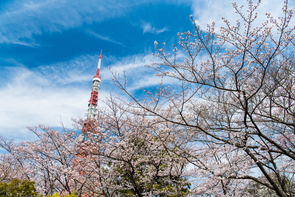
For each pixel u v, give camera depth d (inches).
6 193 257.3
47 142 396.8
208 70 234.4
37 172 393.1
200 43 205.9
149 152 321.1
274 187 235.8
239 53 207.5
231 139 249.3
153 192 314.3
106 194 300.4
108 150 307.0
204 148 302.4
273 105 298.7
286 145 312.7
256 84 266.4
